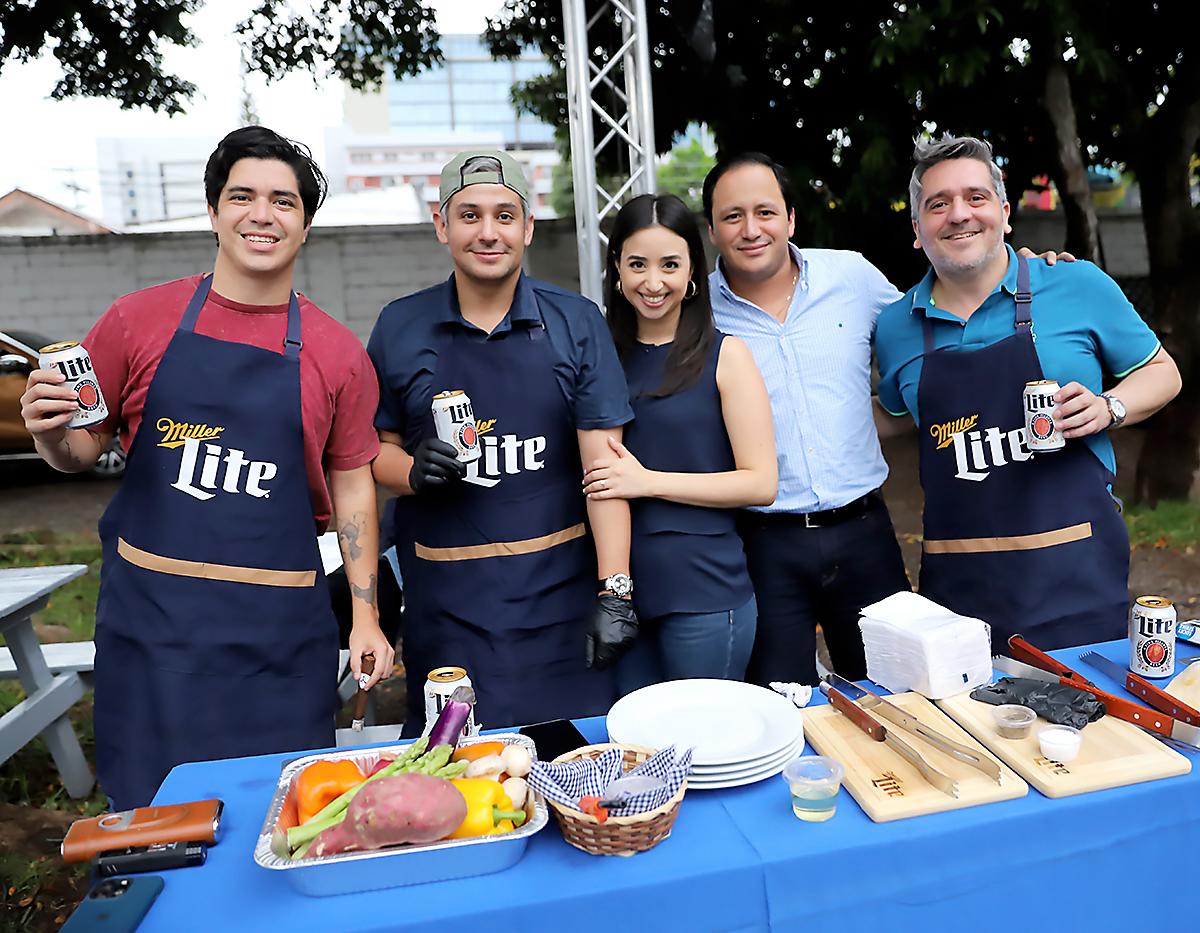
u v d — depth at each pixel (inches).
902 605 75.4
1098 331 93.4
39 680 133.0
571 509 94.4
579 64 171.9
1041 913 55.8
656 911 49.9
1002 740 62.1
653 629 95.1
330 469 90.4
